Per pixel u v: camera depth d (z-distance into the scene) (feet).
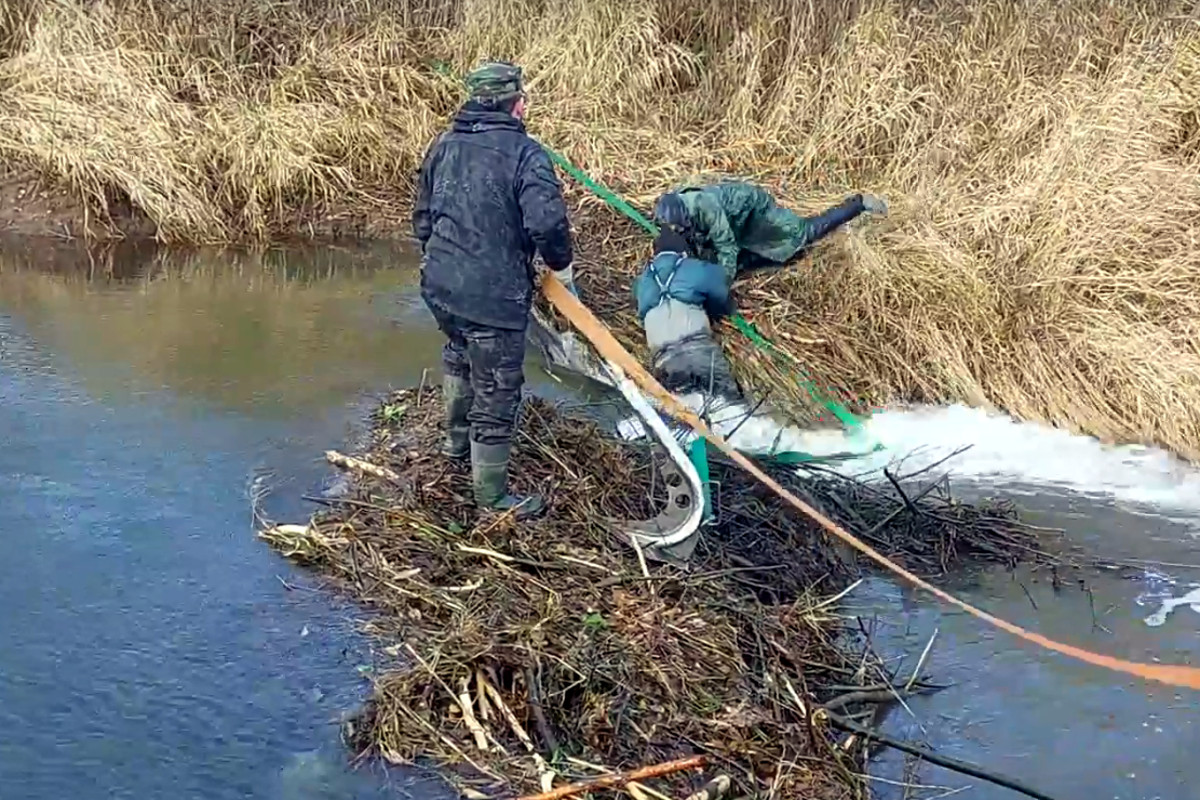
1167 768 15.17
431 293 17.13
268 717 14.53
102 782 13.44
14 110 34.45
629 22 38.70
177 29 38.01
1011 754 15.33
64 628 15.90
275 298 28.63
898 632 17.76
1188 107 29.94
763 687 15.34
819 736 14.61
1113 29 33.88
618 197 29.78
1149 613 18.49
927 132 33.35
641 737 14.19
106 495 19.10
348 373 24.27
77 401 22.29
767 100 37.40
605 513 18.62
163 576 17.12
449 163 16.84
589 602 16.37
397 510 18.35
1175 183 27.81
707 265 24.02
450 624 16.01
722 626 16.25
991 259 27.37
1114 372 24.38
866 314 26.13
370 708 14.62
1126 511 21.48
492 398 17.40
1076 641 17.75
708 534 18.75
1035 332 25.53
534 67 38.81
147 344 25.25
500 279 16.83
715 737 14.29
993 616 18.25
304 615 16.40
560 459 19.81
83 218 32.53
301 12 40.47
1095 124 29.63
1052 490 22.12
